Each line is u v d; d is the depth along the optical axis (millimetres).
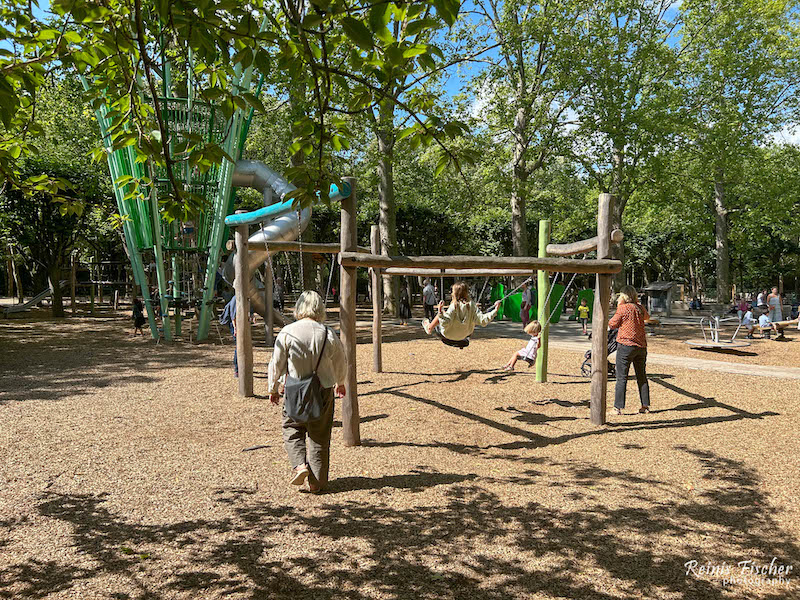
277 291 20828
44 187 3857
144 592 3078
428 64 2947
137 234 15828
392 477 4957
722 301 32500
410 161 32188
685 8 24281
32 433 6219
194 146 2986
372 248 10188
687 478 4922
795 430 6445
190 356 12742
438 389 8922
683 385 9109
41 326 20938
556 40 21047
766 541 3725
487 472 5109
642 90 24312
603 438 6230
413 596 3061
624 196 23812
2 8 2895
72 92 15727
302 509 4230
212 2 2420
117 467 5133
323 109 3068
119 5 2875
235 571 3312
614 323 7215
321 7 2455
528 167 25219
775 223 37344
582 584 3197
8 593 3051
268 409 7465
